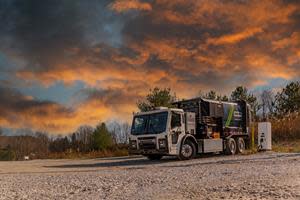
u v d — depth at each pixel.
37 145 46.19
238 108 23.30
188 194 8.02
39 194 8.80
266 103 43.59
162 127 18.62
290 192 7.62
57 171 15.38
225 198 7.39
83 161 23.16
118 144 35.53
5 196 8.60
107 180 10.90
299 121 31.45
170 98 30.84
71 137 44.38
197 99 20.72
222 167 13.41
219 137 21.53
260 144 23.73
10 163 22.73
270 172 11.01
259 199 7.11
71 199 8.02
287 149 24.25
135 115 19.86
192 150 19.56
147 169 14.25
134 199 7.75
